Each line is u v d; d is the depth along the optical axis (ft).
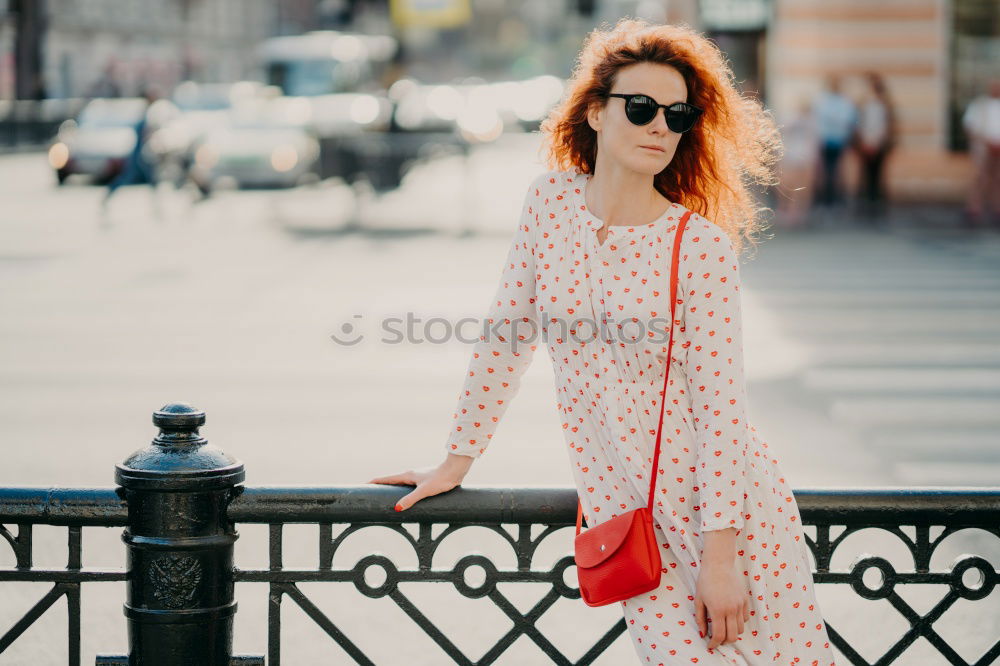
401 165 117.19
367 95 173.17
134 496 15.71
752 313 65.10
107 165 137.59
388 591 16.25
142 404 44.65
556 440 40.52
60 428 40.96
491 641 25.09
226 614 15.99
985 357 53.98
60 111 200.13
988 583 16.28
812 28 114.73
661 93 14.37
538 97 241.35
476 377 15.70
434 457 37.96
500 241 99.30
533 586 28.35
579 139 15.39
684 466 14.43
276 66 187.11
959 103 116.26
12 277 75.82
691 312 14.25
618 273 14.40
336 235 102.27
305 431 41.06
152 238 97.55
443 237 101.60
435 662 24.07
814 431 41.42
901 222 109.81
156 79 292.81
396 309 65.72
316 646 24.82
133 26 280.51
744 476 14.12
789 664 14.47
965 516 16.14
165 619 15.64
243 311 64.80
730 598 13.79
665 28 14.88
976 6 114.83
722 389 14.10
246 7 348.18
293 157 130.21
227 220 111.86
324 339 57.77
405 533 16.17
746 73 117.91
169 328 59.98
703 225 14.35
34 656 24.12
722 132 15.33
